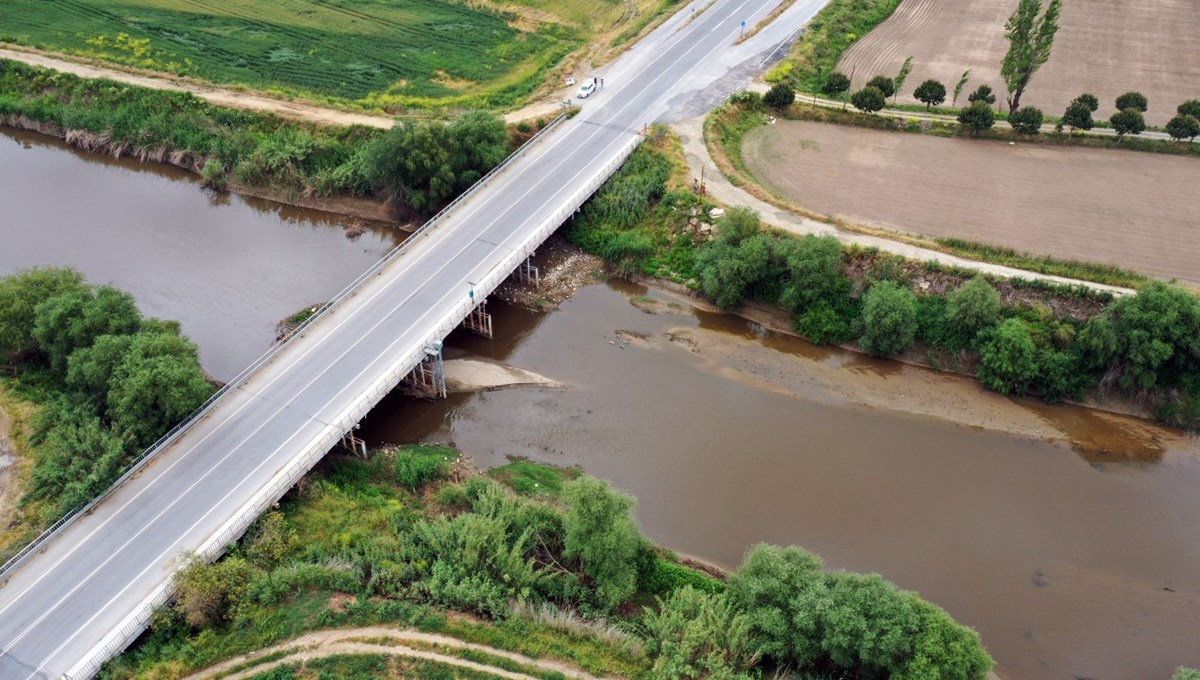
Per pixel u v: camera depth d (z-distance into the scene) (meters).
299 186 96.38
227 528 54.53
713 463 67.12
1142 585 58.72
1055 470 67.38
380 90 110.69
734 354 78.12
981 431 70.69
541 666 48.75
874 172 94.81
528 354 77.44
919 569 59.44
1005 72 99.38
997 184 92.81
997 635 55.28
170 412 61.16
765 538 61.28
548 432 69.38
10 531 56.28
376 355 68.44
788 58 113.75
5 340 67.56
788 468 67.00
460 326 79.81
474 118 91.94
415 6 135.12
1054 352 72.62
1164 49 123.38
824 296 79.19
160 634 49.78
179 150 101.38
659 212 88.44
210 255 89.19
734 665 48.59
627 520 53.16
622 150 93.81
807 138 101.12
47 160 104.75
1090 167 96.19
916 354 76.88
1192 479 66.56
